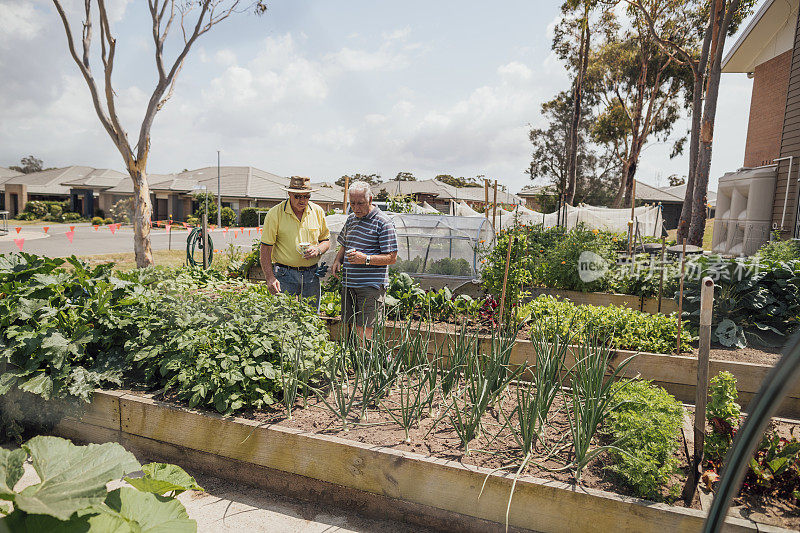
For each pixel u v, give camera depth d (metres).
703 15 22.42
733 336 4.88
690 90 28.75
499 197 48.16
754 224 11.20
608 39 29.17
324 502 2.83
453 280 7.42
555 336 3.30
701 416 2.47
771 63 14.45
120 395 3.38
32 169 78.12
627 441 2.64
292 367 3.40
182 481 2.08
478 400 2.87
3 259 4.06
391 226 4.08
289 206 4.66
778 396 0.92
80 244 21.06
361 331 4.10
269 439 2.95
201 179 49.75
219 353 3.28
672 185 53.81
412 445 2.81
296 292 4.80
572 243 7.85
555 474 2.54
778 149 13.84
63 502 1.43
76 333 3.55
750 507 2.39
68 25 10.20
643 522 2.27
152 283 4.67
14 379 3.29
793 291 5.23
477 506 2.50
